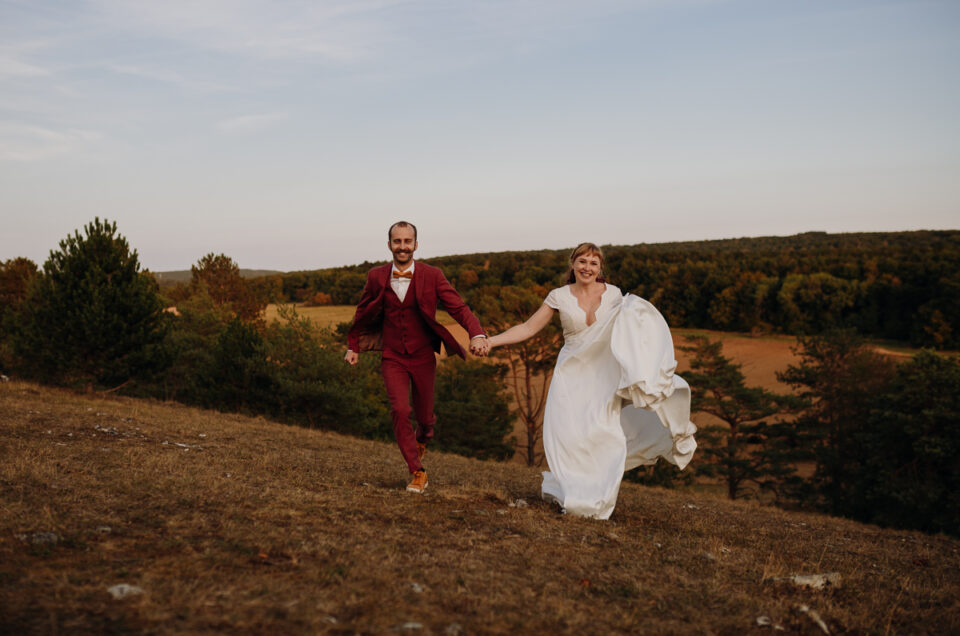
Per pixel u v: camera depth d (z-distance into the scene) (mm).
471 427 32656
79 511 3844
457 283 63625
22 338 17484
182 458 6508
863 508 29984
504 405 35531
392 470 7766
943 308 57156
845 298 63656
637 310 5359
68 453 5895
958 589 4602
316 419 24141
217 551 3312
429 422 5828
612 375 5582
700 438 34969
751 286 66438
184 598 2592
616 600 3305
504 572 3518
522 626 2740
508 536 4352
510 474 9727
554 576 3566
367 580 3078
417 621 2631
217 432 10594
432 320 5332
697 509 7875
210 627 2352
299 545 3531
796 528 7215
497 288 35531
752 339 64375
